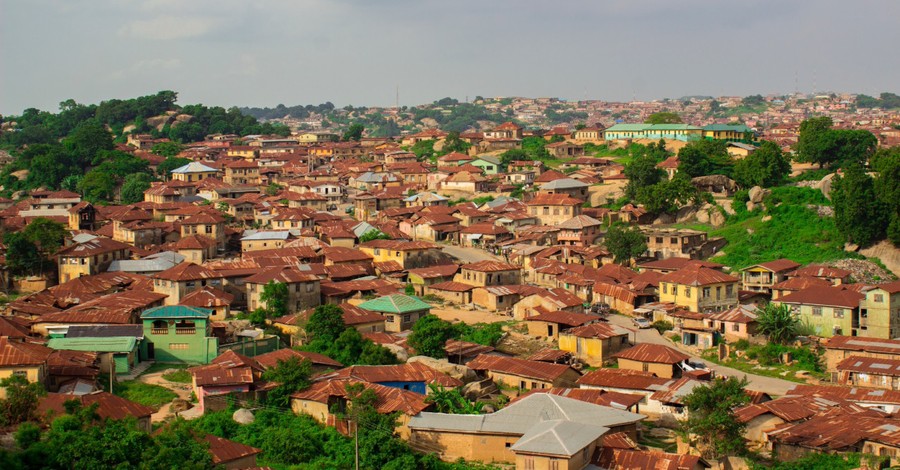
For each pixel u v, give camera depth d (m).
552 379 103.12
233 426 83.81
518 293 141.75
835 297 126.88
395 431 83.50
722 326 123.31
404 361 109.38
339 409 88.88
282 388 90.75
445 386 95.69
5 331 105.19
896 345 110.44
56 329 110.44
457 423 84.00
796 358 115.50
